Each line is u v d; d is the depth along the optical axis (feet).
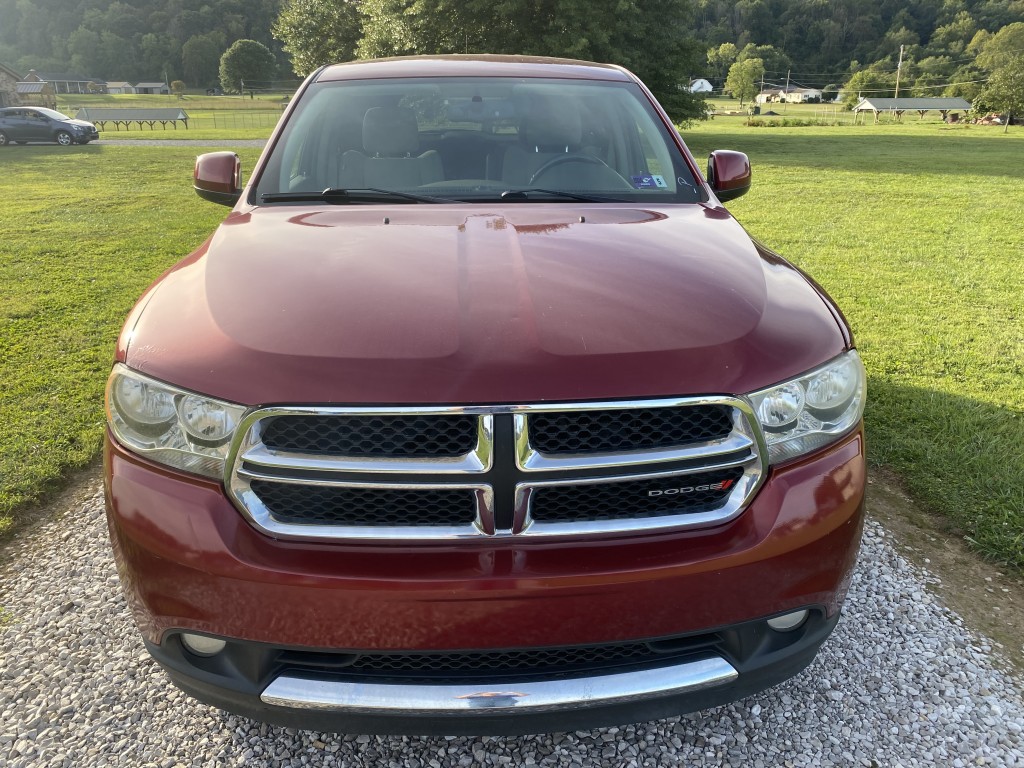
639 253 6.56
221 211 37.24
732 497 5.32
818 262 25.39
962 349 16.49
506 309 5.45
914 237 30.27
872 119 273.13
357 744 6.51
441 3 84.48
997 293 21.44
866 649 7.73
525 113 9.56
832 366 5.67
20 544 9.42
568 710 5.20
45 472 10.80
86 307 19.56
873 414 13.01
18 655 7.48
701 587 5.12
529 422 4.95
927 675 7.38
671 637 5.23
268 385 4.97
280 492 5.14
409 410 4.83
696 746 6.56
